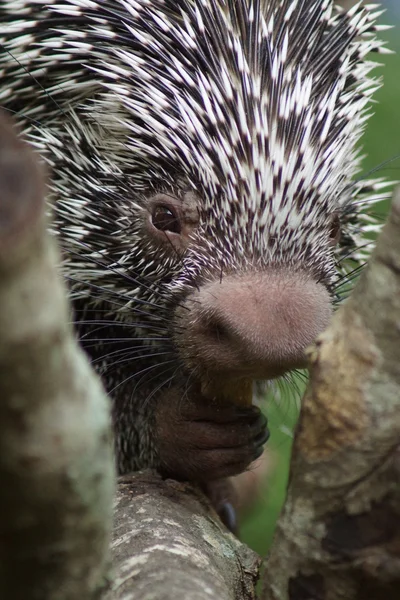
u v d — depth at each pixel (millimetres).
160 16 3432
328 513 1852
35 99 3594
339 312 1846
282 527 1954
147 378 3629
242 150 3146
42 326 1234
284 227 3061
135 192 3404
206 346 2889
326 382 1805
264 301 2730
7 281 1175
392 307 1688
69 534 1486
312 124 3283
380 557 1805
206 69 3342
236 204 3105
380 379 1733
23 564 1521
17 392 1278
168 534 2455
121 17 3459
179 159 3268
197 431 3398
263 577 2045
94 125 3521
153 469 3453
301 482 1879
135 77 3369
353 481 1801
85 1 3500
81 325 3684
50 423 1340
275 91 3271
